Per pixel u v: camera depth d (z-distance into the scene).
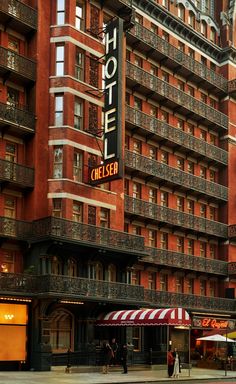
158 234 49.31
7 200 37.78
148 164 47.47
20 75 38.00
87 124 40.47
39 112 38.84
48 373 34.38
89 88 40.88
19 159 38.53
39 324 36.12
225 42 58.19
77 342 38.62
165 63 51.41
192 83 54.91
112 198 42.03
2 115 36.69
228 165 56.50
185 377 35.56
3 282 34.69
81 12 41.78
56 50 40.09
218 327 50.53
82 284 37.25
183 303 48.31
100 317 39.81
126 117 45.59
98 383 29.23
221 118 56.22
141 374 36.59
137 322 37.56
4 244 36.78
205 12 58.53
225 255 55.22
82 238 38.00
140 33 48.00
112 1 43.28
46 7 40.31
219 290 54.91
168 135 49.62
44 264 36.78
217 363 45.12
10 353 35.75
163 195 50.53
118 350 41.25
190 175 51.78
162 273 49.25
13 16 37.94
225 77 57.94
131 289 40.66
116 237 40.44
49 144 39.03
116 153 38.12
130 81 46.59
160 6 51.09
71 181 38.81
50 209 38.28
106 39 40.62
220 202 56.06
